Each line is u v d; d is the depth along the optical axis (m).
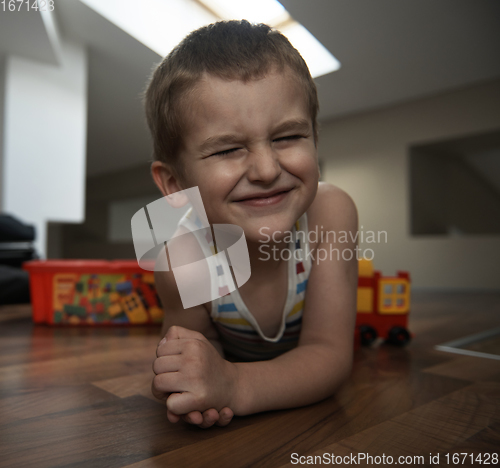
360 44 2.97
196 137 0.51
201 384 0.47
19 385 0.73
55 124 3.10
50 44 2.85
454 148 4.17
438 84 3.64
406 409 0.59
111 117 4.34
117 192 6.82
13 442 0.48
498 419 0.55
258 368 0.55
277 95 0.49
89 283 1.43
